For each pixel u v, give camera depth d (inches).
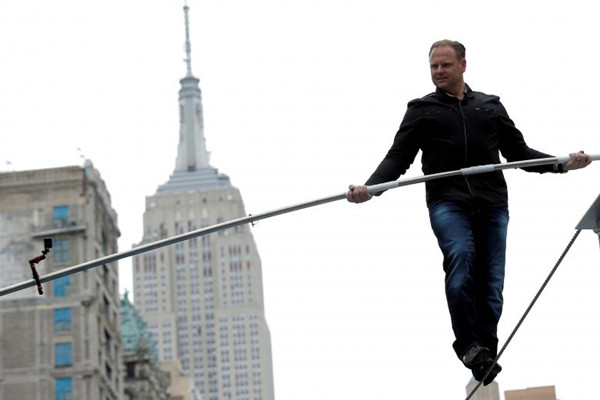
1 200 5418.3
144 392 7012.8
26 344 5265.8
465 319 563.2
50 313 5295.3
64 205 5408.5
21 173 5428.2
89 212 5408.5
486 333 577.0
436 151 583.5
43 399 5206.7
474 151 581.3
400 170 583.2
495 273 578.2
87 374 5226.4
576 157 575.5
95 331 5285.4
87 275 5319.9
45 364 5251.0
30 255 5374.0
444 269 574.9
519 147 594.2
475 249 579.2
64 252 5374.0
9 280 5359.3
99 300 5442.9
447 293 568.1
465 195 577.0
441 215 577.0
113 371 5679.1
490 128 586.2
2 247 5378.9
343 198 555.5
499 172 586.6
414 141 587.5
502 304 579.8
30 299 5285.4
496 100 595.8
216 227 552.4
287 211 553.0
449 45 592.7
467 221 575.5
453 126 582.2
